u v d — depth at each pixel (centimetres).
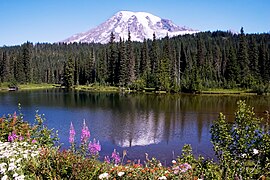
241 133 832
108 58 9788
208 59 9844
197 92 7825
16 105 4803
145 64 8900
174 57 9188
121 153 2077
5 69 9788
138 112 4209
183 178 604
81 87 9581
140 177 578
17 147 708
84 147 870
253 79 8119
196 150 2147
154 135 2716
